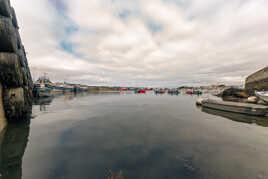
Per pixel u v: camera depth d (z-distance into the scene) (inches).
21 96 460.4
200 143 286.2
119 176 167.6
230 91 1562.5
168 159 220.1
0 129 355.6
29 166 199.5
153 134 343.6
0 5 373.1
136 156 229.8
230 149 256.5
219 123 455.8
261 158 224.2
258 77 1264.8
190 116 576.1
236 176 178.9
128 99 1512.1
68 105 925.8
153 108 820.6
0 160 214.7
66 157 225.6
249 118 530.6
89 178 174.1
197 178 174.7
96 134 341.7
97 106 895.7
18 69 430.0
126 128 395.5
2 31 372.5
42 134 338.3
